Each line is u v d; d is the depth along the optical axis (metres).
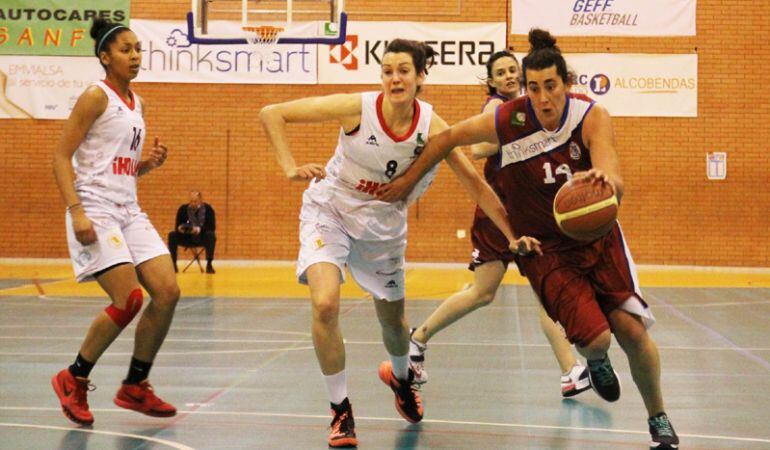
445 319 5.94
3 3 18.25
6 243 18.34
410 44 4.42
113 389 5.86
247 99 18.30
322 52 18.25
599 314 4.03
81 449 4.19
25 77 18.30
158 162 5.23
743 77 17.95
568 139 4.09
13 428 4.66
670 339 8.61
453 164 4.53
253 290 13.66
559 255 4.18
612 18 18.05
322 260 4.47
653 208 18.06
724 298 12.79
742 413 5.18
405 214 4.72
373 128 4.45
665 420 4.25
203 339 8.41
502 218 4.47
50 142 18.30
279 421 4.89
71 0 18.30
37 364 6.91
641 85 18.03
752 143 17.97
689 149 18.03
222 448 4.24
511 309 11.27
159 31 18.27
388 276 4.75
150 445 4.28
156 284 4.75
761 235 17.95
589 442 4.42
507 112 4.18
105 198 4.74
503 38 18.09
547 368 6.85
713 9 17.97
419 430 4.71
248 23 14.09
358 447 4.31
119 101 4.80
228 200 18.31
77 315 10.44
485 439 4.49
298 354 7.47
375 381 6.27
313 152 18.20
